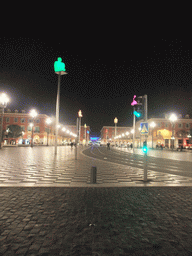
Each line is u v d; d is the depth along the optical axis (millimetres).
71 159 15086
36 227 3014
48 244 2525
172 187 5988
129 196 4883
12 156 16359
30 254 2297
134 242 2625
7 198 4535
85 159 15430
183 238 2760
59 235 2771
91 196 4812
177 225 3189
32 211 3697
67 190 5402
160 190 5578
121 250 2424
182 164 13727
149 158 19453
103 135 107375
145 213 3705
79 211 3740
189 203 4359
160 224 3217
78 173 8367
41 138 61500
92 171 6453
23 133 58500
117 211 3787
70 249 2418
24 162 12195
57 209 3828
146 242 2631
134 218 3453
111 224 3180
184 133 57750
